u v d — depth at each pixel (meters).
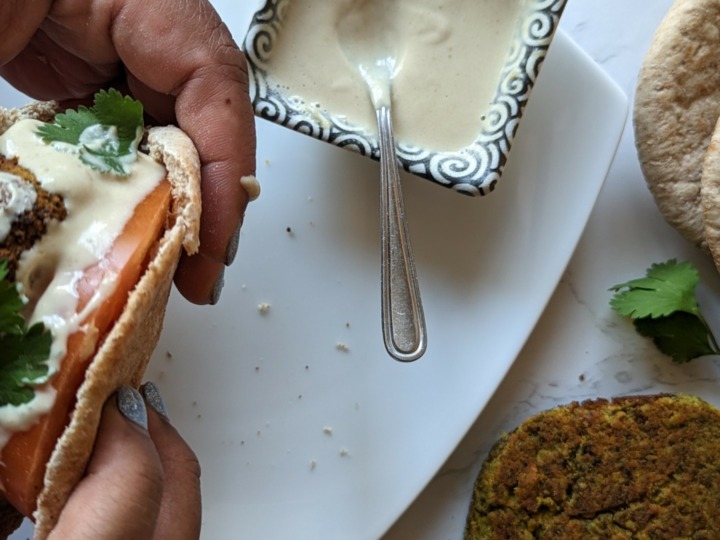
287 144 0.24
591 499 0.22
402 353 0.21
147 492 0.15
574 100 0.24
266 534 0.23
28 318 0.15
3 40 0.20
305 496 0.23
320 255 0.24
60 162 0.16
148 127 0.19
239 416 0.23
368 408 0.23
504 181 0.24
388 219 0.21
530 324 0.23
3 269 0.14
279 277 0.24
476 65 0.23
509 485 0.23
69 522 0.14
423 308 0.24
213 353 0.24
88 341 0.15
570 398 0.24
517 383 0.24
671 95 0.22
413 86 0.23
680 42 0.22
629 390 0.24
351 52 0.23
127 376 0.17
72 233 0.15
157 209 0.16
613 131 0.24
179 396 0.23
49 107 0.19
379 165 0.24
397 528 0.24
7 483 0.15
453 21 0.23
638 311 0.23
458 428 0.23
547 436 0.23
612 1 0.26
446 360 0.23
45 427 0.14
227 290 0.24
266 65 0.22
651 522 0.22
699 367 0.24
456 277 0.24
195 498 0.18
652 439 0.23
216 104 0.19
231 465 0.23
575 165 0.24
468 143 0.22
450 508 0.24
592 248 0.25
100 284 0.15
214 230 0.19
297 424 0.23
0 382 0.14
